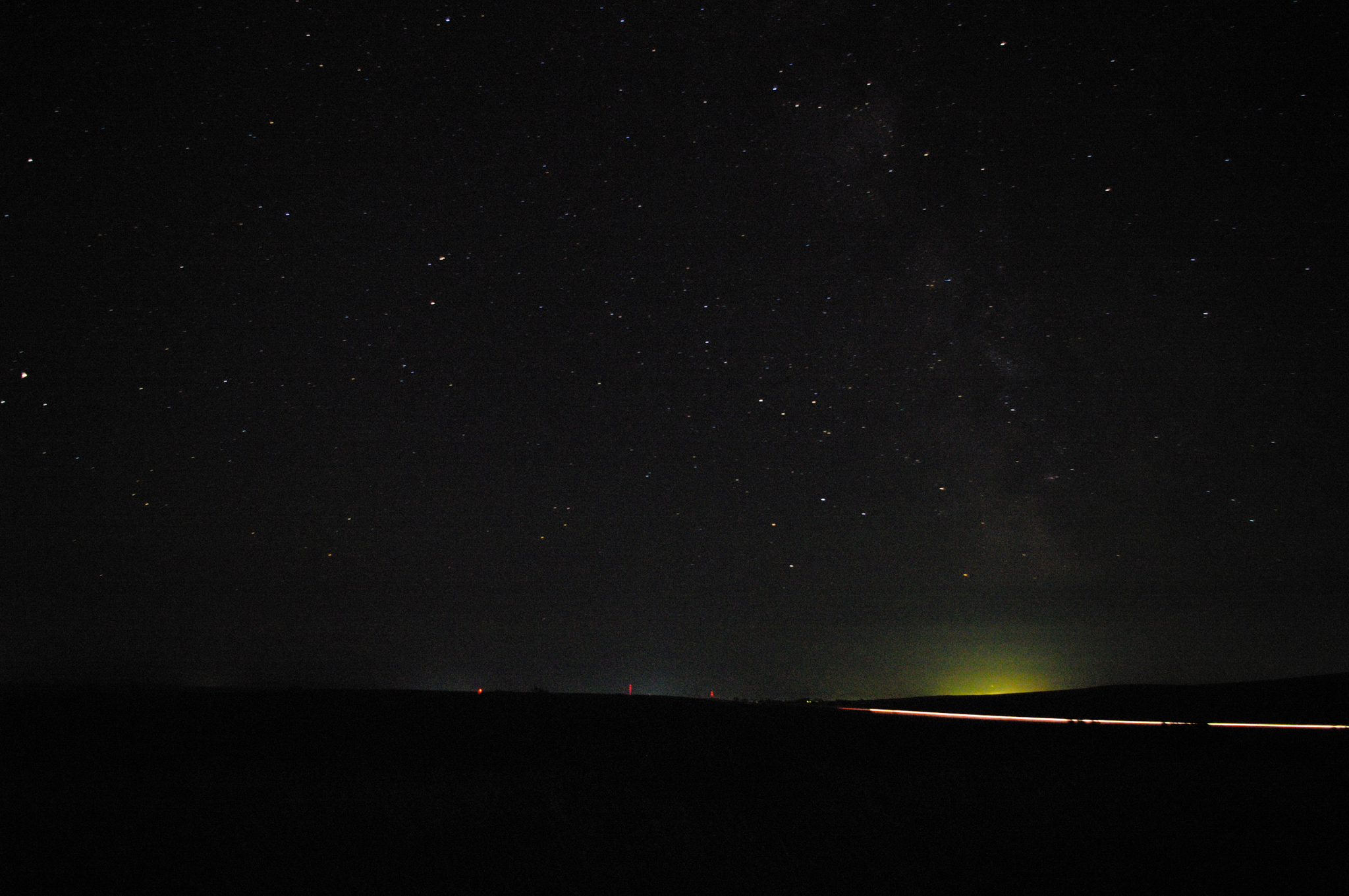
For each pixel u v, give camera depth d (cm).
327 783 702
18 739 896
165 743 878
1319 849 527
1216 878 482
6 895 467
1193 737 952
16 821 588
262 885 471
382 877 486
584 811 612
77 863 510
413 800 641
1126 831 565
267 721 996
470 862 510
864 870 494
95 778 725
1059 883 478
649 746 870
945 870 498
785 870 490
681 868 496
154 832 563
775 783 709
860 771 771
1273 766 785
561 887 467
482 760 809
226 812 607
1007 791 670
